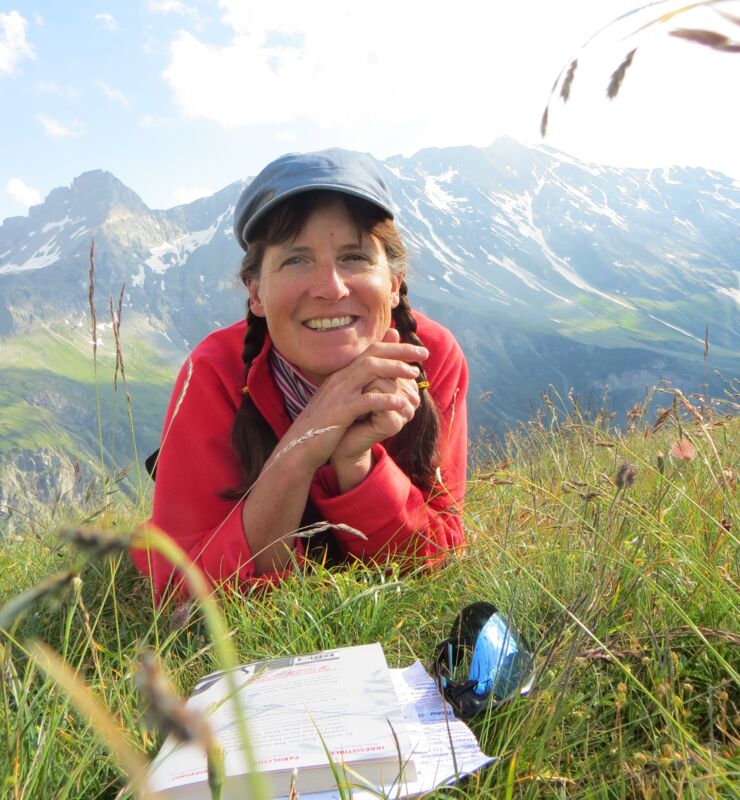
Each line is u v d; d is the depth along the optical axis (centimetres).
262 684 43
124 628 59
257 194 69
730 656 42
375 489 70
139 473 64
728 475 59
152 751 36
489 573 59
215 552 67
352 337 71
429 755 36
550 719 34
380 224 71
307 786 34
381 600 57
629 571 49
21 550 91
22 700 37
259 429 73
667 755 32
